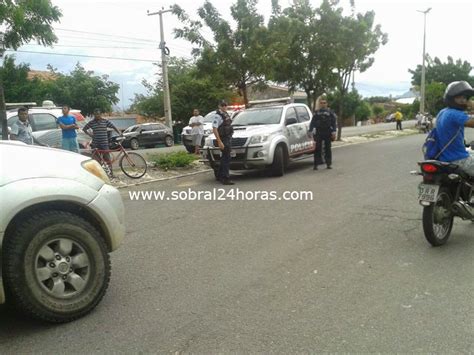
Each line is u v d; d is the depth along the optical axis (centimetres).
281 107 1265
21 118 1075
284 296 425
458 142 556
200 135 1666
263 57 1590
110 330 372
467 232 617
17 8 811
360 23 2002
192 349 339
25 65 2417
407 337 346
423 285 442
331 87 2108
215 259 536
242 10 1622
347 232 628
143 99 4494
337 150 1823
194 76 1741
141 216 775
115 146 1193
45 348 348
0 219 357
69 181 400
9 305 429
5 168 375
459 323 365
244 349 336
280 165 1146
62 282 386
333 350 331
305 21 1952
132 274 498
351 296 421
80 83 3862
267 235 626
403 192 880
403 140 2289
